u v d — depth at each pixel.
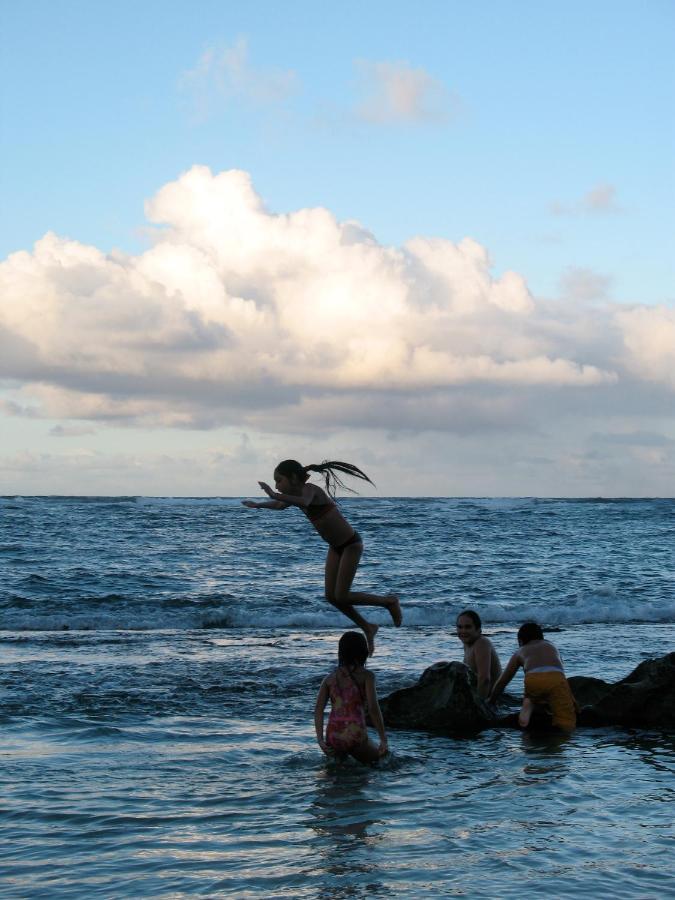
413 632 17.61
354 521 49.66
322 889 5.12
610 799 7.05
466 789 7.37
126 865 5.53
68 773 7.71
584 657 14.20
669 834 6.14
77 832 6.18
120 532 40.94
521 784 7.53
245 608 21.19
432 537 41.06
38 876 5.35
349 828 6.28
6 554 31.41
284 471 7.79
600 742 9.33
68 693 11.16
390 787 7.43
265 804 6.88
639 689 10.25
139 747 8.71
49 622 19.03
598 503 81.62
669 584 26.11
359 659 8.45
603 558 33.22
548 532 44.12
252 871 5.42
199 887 5.17
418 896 5.01
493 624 19.27
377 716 8.36
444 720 9.96
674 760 8.49
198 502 77.50
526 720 9.98
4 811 6.62
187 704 10.75
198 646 15.42
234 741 9.04
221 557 32.12
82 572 27.03
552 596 23.61
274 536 40.84
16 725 9.45
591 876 5.32
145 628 18.88
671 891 5.09
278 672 12.80
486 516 55.47
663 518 54.84
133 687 11.65
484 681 10.77
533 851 5.78
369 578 27.02
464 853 5.74
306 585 25.41
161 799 6.99
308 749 8.74
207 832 6.19
